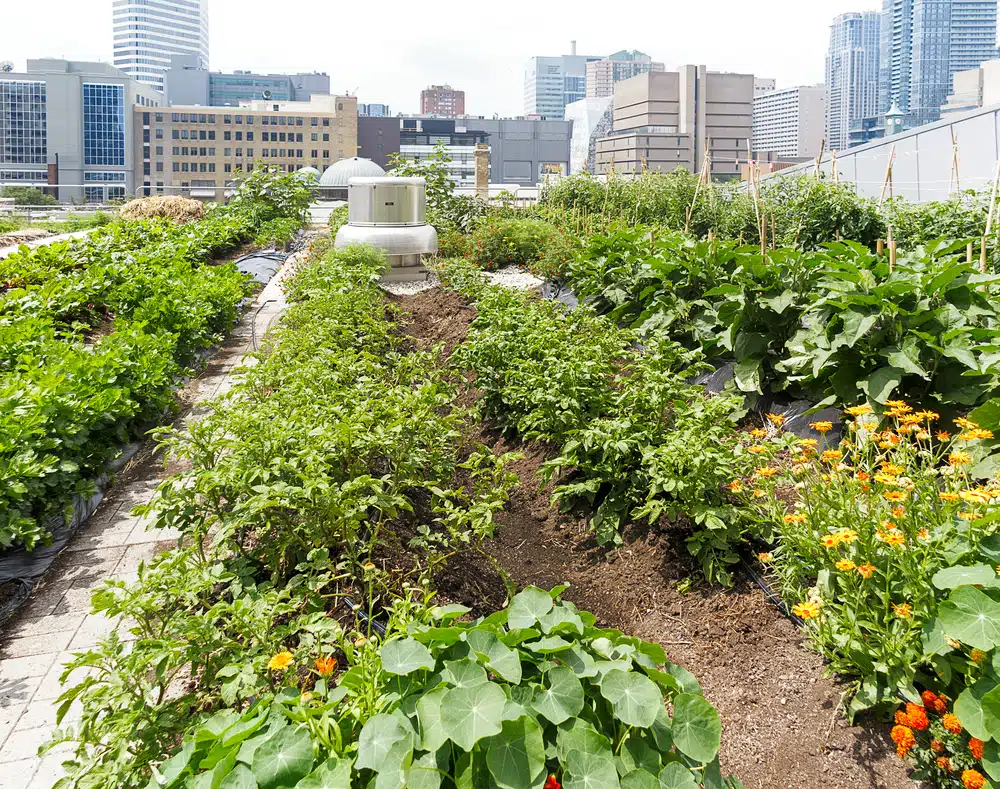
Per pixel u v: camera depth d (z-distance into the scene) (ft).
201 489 11.48
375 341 24.62
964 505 10.48
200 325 27.25
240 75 588.50
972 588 8.54
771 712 10.28
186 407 22.06
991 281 15.39
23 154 403.54
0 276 32.24
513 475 13.08
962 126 47.09
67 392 17.08
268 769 6.31
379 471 15.03
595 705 7.30
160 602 9.57
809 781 9.34
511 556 14.30
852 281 16.05
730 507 12.94
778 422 17.49
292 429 12.39
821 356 15.85
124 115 407.23
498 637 7.55
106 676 8.66
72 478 15.67
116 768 7.59
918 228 37.01
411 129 354.74
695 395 15.25
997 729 7.94
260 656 8.42
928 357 15.23
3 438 14.43
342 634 8.91
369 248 39.40
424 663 7.03
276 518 11.39
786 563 11.76
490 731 6.26
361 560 11.94
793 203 40.73
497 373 20.13
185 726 8.09
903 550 9.61
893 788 9.05
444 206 58.49
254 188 66.08
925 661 9.48
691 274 22.43
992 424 13.25
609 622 12.54
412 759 6.30
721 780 7.00
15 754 9.39
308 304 26.17
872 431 13.56
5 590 13.07
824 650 10.32
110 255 35.76
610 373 17.43
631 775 6.43
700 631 11.91
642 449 14.19
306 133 332.39
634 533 14.20
